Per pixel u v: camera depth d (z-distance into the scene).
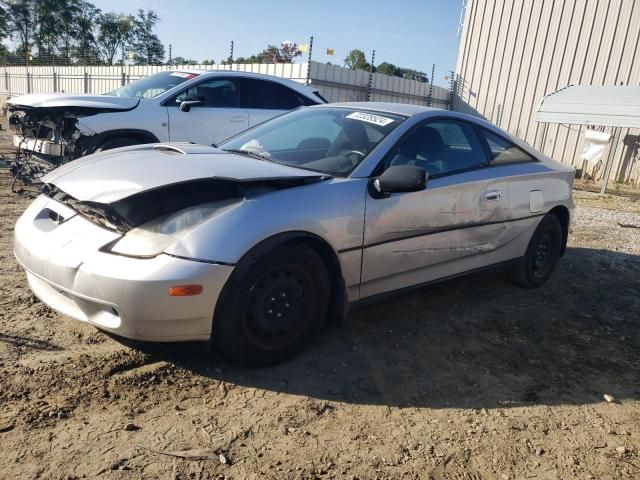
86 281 2.62
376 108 4.03
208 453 2.30
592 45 15.23
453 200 3.75
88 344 3.11
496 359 3.44
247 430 2.48
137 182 2.75
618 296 4.87
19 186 7.25
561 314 4.33
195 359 3.05
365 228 3.21
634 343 3.88
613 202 11.15
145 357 3.02
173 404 2.63
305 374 3.02
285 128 4.04
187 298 2.59
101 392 2.66
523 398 3.00
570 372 3.36
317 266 3.02
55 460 2.17
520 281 4.78
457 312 4.16
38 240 2.91
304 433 2.51
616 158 14.71
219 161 3.07
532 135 16.66
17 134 6.91
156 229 2.71
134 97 7.05
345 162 3.41
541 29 16.19
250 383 2.88
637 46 14.42
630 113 11.78
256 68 16.78
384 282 3.45
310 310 3.07
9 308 3.49
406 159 3.60
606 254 6.33
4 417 2.40
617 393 3.14
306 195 3.01
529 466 2.42
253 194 2.90
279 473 2.22
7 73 27.95
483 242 4.09
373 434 2.55
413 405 2.83
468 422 2.71
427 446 2.49
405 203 3.42
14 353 2.93
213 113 7.37
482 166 4.14
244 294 2.74
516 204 4.30
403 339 3.59
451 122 4.06
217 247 2.65
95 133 6.37
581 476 2.38
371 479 2.24
